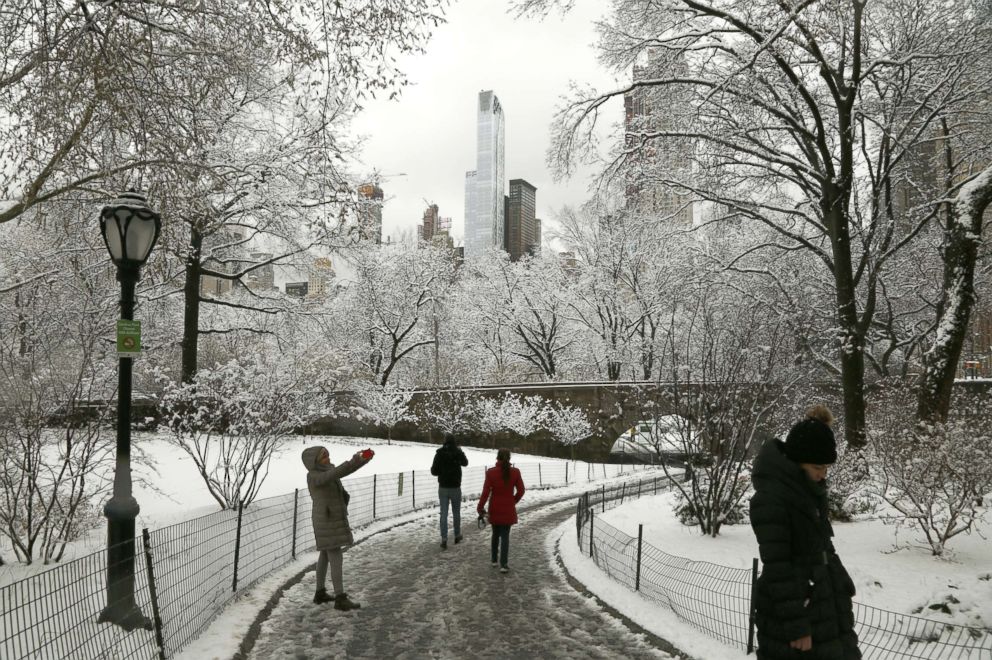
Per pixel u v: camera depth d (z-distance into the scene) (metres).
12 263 17.61
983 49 17.66
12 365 9.80
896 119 19.05
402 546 12.30
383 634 7.16
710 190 19.55
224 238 26.06
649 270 37.44
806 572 3.72
